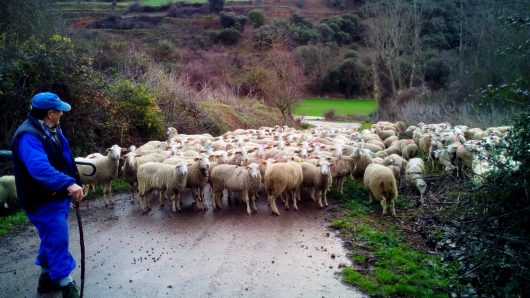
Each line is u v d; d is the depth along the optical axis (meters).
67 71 12.79
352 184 11.61
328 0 64.50
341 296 5.78
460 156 11.41
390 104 35.03
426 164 14.24
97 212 9.46
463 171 11.56
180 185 9.10
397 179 11.40
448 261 7.27
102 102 13.88
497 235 6.87
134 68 21.56
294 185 9.26
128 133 15.52
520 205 7.11
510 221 7.25
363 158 10.92
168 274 6.38
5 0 16.73
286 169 9.02
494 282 6.38
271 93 31.30
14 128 11.36
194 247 7.39
